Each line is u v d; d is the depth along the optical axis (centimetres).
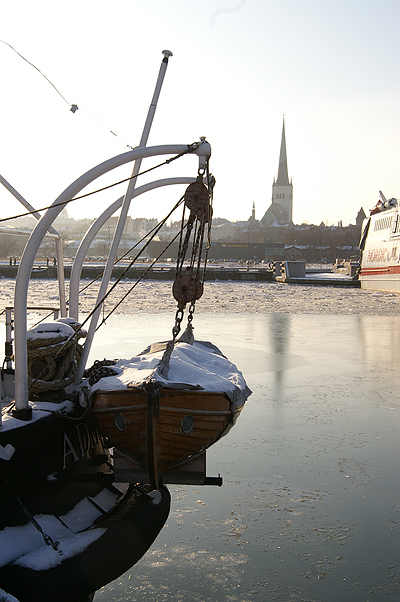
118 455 429
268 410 989
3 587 332
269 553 530
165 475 438
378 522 592
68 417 424
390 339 1888
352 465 742
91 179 415
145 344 1630
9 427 377
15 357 394
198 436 410
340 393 1112
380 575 498
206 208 441
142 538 411
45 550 357
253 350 1616
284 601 459
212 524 583
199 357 514
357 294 4256
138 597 461
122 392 397
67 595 343
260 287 5059
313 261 16350
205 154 434
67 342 446
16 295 393
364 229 5081
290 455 776
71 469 436
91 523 426
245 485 678
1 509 361
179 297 436
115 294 3856
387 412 982
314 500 639
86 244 559
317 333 2017
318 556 527
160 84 508
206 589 473
